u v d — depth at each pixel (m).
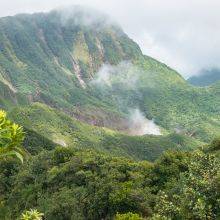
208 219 27.53
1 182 129.62
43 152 133.38
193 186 30.19
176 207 31.53
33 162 127.44
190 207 28.89
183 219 29.83
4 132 9.61
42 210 97.62
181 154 98.31
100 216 89.12
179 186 64.50
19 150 9.75
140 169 103.69
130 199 82.62
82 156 118.06
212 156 33.50
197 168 32.84
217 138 97.06
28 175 121.44
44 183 113.81
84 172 105.62
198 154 34.09
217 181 28.69
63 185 108.19
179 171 92.56
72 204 93.12
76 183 105.81
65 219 93.25
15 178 128.38
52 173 113.62
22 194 115.62
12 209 112.56
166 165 95.38
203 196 28.47
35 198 109.19
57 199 98.50
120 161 112.25
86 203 92.81
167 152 98.75
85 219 90.69
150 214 79.12
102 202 88.50
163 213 32.16
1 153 9.58
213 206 28.47
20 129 9.77
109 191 89.44
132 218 60.28
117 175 98.81
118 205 83.62
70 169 111.00
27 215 11.98
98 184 94.75
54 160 125.38
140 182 93.31
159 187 90.81
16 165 134.50
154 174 94.56
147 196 83.50
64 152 126.44
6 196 124.06
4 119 9.82
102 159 114.62
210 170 30.80
